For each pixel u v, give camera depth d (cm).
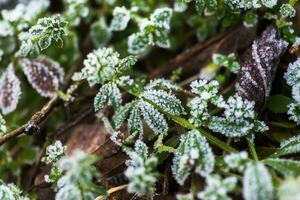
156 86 24
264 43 23
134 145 23
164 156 22
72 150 25
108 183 23
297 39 23
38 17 28
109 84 22
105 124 24
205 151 20
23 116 28
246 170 19
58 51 29
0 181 23
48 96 26
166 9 24
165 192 22
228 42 26
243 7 23
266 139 23
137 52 25
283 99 23
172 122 23
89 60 22
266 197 18
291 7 23
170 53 29
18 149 27
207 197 19
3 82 26
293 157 21
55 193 24
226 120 21
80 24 30
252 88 23
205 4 24
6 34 27
